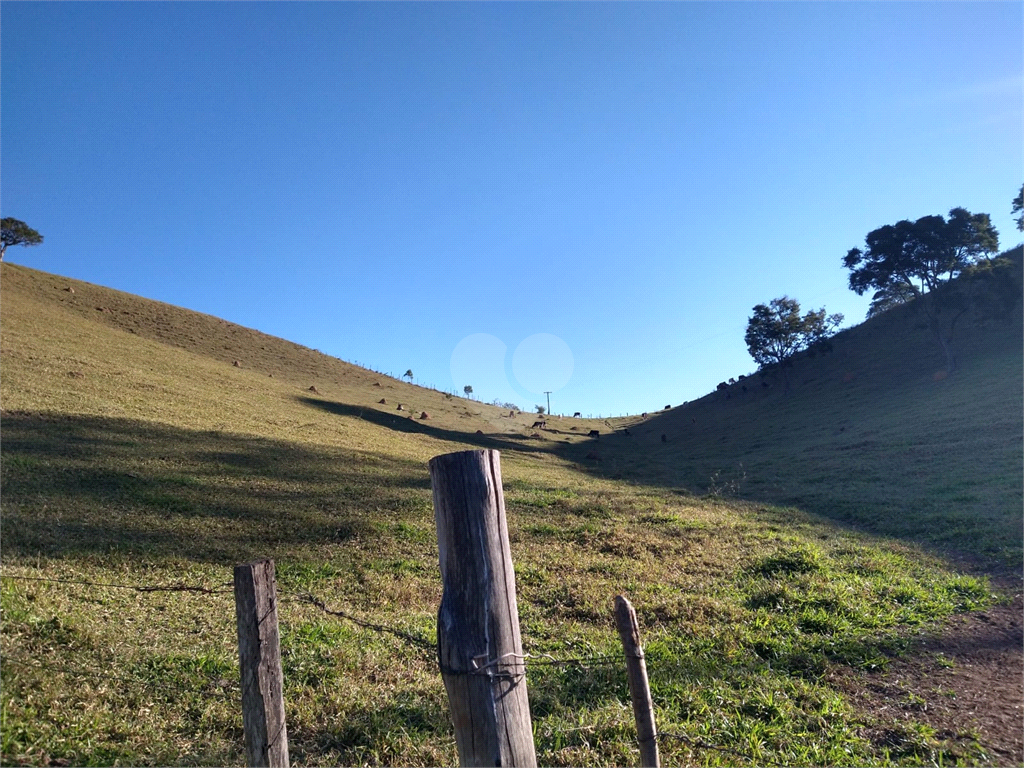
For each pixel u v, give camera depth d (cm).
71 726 473
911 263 4975
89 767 430
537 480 2509
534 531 1434
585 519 1608
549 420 6819
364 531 1314
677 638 761
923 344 5622
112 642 622
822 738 512
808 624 788
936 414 3406
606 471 3406
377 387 6275
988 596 902
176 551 1040
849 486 2161
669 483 2798
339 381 6006
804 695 588
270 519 1332
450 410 5878
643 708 307
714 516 1717
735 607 871
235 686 573
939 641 733
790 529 1530
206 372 4172
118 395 2695
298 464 2027
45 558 892
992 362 4441
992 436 2577
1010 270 4644
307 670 623
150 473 1565
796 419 4772
